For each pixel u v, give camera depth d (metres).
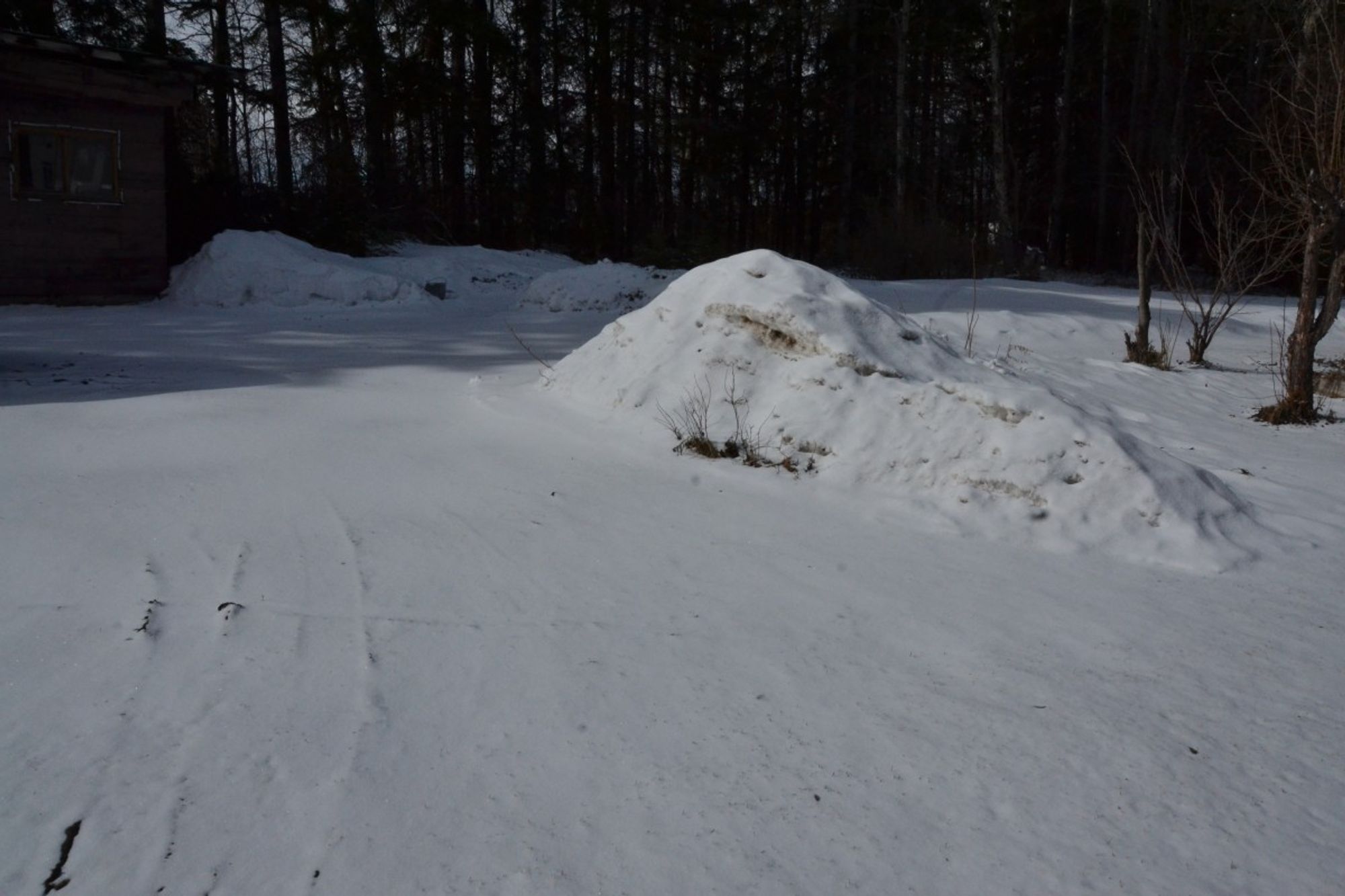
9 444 5.68
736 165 38.44
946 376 5.68
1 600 3.58
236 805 2.47
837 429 5.48
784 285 6.26
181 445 5.80
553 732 2.84
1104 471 4.84
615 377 6.71
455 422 6.59
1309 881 2.29
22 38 12.90
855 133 37.75
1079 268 36.47
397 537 4.36
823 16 34.88
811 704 3.04
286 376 8.27
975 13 34.84
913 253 22.44
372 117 28.50
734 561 4.23
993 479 4.93
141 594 3.66
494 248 31.91
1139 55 33.34
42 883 2.20
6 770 2.59
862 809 2.52
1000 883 2.26
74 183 14.21
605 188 35.81
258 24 28.41
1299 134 8.48
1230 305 11.01
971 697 3.12
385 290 14.86
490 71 33.31
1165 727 2.96
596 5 33.56
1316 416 8.22
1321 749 2.86
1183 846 2.41
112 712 2.87
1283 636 3.65
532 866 2.28
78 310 13.48
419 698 3.00
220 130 26.33
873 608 3.79
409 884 2.21
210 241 16.34
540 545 4.32
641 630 3.53
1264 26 26.33
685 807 2.51
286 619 3.50
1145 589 4.10
